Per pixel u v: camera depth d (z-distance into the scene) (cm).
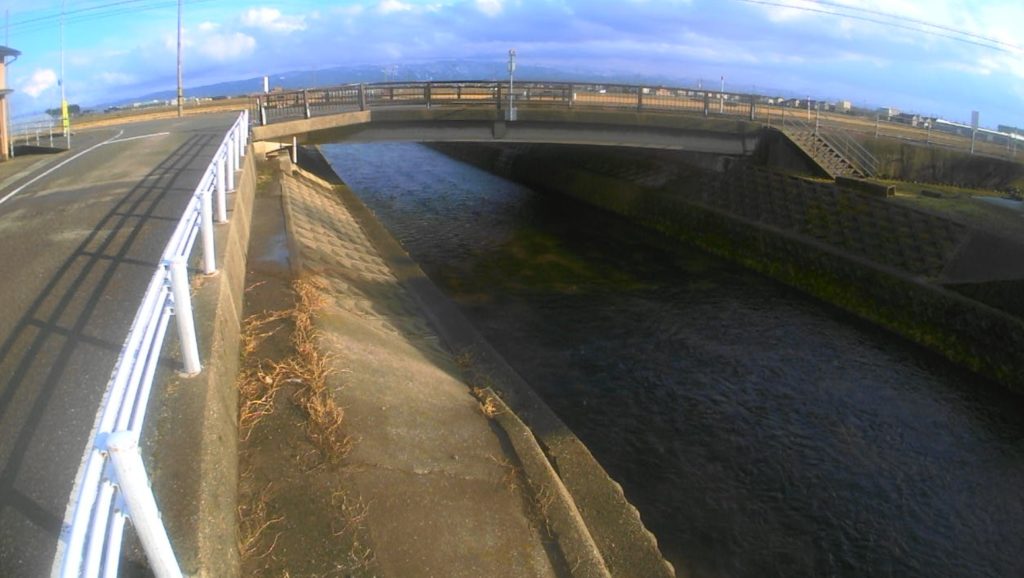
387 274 1594
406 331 1177
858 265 1878
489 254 2378
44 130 2634
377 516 555
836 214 2117
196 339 599
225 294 736
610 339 1661
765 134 2673
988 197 2206
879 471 1152
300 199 1881
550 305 1888
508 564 554
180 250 577
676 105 2870
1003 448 1235
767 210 2370
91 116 3497
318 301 966
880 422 1308
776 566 935
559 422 916
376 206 3100
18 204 1325
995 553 977
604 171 3338
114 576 286
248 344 772
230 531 465
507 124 2627
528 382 1420
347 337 895
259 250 1218
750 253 2288
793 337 1706
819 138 2623
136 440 287
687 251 2491
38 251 973
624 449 1188
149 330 429
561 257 2366
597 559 577
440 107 2588
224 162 1220
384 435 670
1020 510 1070
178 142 2189
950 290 1656
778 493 1086
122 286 830
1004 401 1402
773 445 1216
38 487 452
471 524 588
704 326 1766
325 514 539
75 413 543
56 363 625
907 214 1911
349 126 2477
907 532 1012
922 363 1570
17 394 569
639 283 2108
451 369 1053
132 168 1689
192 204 684
